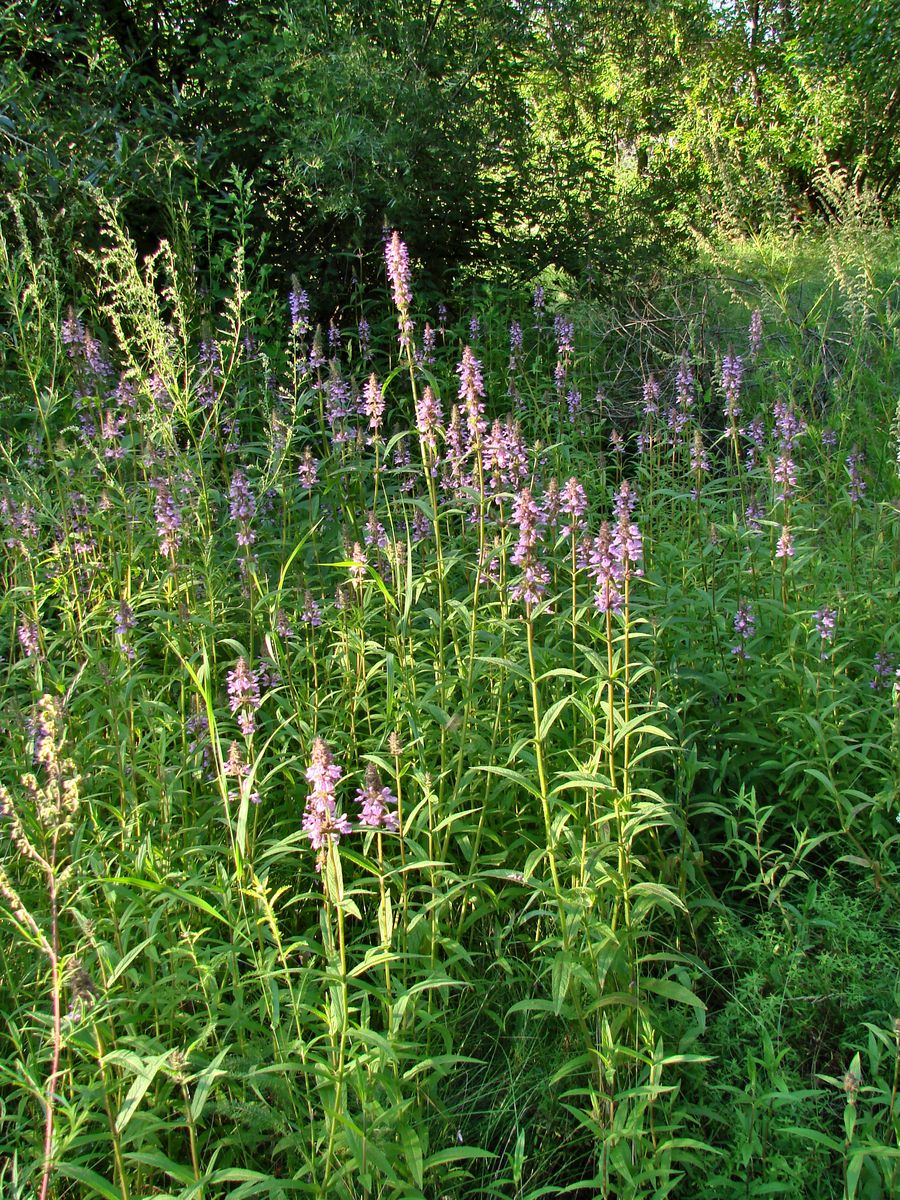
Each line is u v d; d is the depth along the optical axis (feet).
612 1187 8.84
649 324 33.47
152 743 13.23
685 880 12.69
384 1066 9.47
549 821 10.55
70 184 25.14
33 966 10.73
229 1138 9.20
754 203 40.73
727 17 66.69
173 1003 10.00
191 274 26.55
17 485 17.11
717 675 15.84
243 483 16.35
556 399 27.78
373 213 32.19
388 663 12.71
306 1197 9.37
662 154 41.16
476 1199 10.00
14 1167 8.32
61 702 11.43
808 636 16.03
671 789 14.83
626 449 29.68
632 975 10.51
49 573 17.29
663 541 20.16
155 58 33.32
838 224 36.76
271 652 13.25
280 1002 10.03
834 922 11.94
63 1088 9.19
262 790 13.05
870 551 20.34
